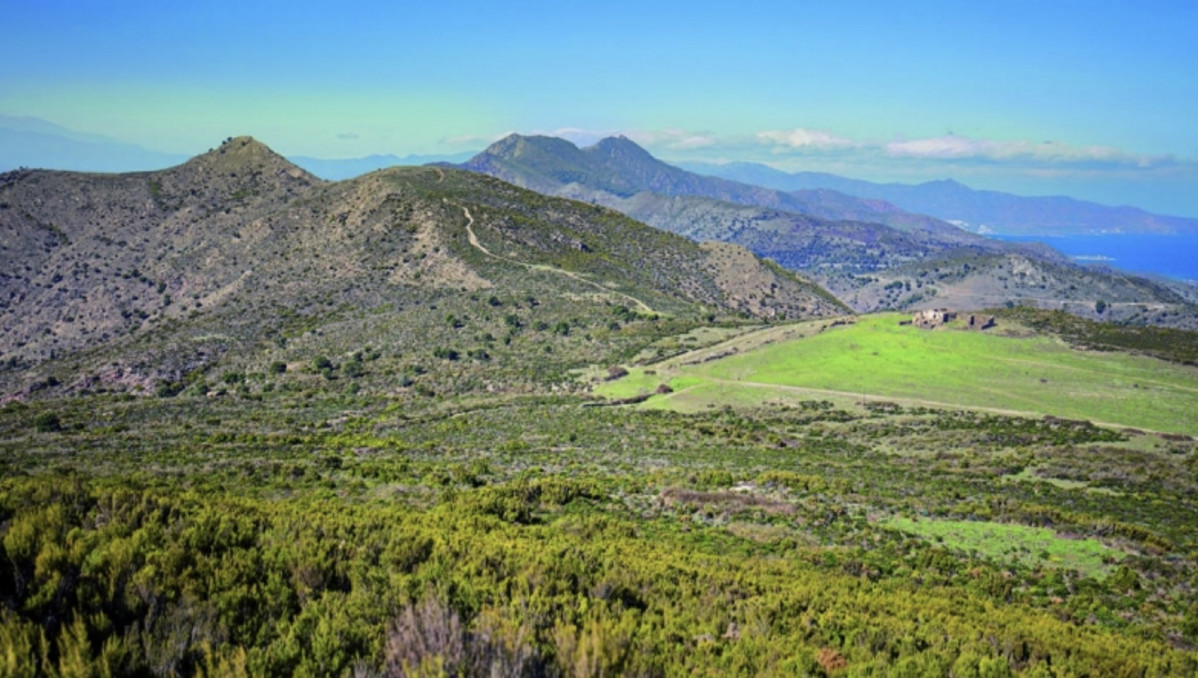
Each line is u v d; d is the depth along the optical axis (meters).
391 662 6.99
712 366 76.44
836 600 14.98
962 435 50.88
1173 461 41.84
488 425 54.47
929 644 11.59
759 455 43.09
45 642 6.39
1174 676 12.08
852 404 62.28
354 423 56.19
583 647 7.43
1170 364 72.38
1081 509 29.75
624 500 28.91
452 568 11.72
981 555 22.55
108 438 44.62
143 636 7.11
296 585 9.66
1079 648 12.84
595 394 68.25
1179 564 22.00
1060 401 62.00
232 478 30.22
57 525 10.13
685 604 12.39
